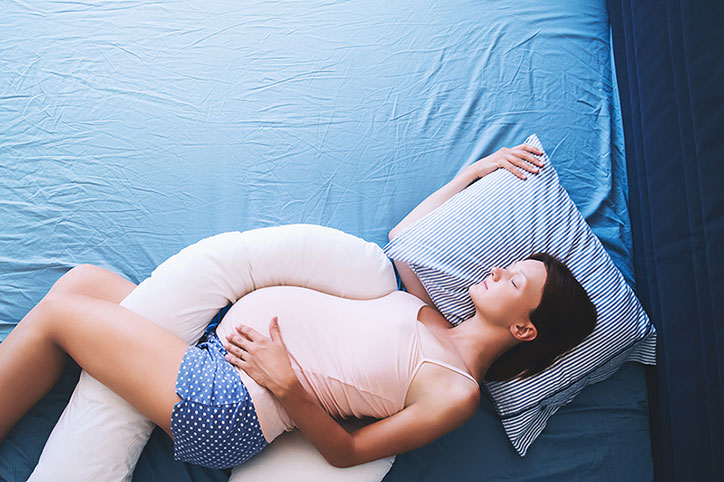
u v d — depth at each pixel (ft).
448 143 5.58
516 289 4.49
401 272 5.18
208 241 4.55
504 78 5.86
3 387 4.12
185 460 4.25
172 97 5.47
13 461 4.29
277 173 5.35
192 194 5.20
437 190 5.40
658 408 4.99
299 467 4.27
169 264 4.45
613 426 4.95
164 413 3.98
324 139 5.49
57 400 4.49
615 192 5.60
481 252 4.91
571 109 5.80
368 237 5.27
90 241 4.96
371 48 5.86
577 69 5.98
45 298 4.25
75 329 4.08
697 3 4.25
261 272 4.55
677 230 4.64
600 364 4.86
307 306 4.45
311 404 4.04
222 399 4.00
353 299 4.74
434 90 5.76
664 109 4.82
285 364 4.08
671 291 4.72
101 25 5.65
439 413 4.24
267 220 5.21
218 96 5.52
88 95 5.40
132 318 4.16
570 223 5.07
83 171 5.15
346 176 5.41
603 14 6.27
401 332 4.44
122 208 5.08
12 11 5.59
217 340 4.42
